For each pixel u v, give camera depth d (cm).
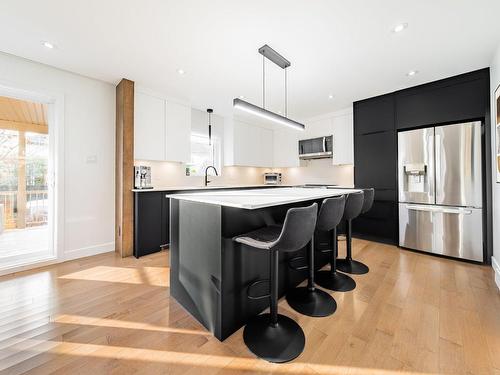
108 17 186
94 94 303
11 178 272
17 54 242
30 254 263
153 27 199
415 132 316
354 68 272
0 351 131
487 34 207
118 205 312
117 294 199
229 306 148
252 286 163
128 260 283
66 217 281
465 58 248
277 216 203
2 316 165
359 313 171
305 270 228
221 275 143
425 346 136
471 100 275
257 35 211
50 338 142
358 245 346
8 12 179
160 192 320
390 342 140
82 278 230
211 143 473
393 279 229
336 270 248
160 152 349
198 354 131
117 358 127
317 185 479
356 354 131
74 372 118
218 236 145
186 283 176
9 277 231
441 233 294
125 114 301
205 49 233
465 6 174
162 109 351
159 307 180
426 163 306
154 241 312
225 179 494
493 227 253
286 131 531
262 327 151
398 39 216
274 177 548
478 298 191
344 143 423
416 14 183
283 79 303
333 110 432
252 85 323
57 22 192
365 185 373
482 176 267
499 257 229
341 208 193
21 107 272
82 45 226
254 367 122
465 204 277
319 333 149
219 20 190
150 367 121
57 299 189
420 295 197
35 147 279
